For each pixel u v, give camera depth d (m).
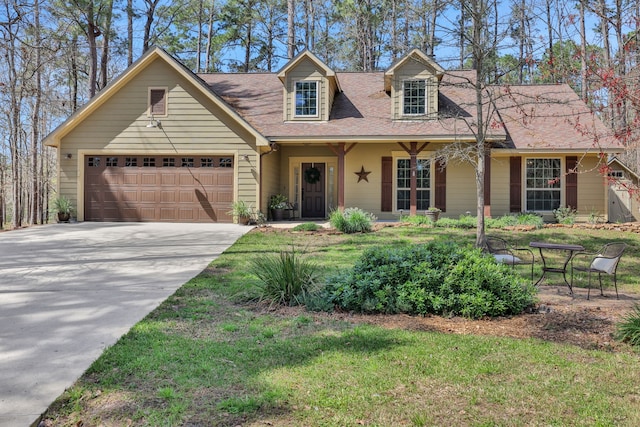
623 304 6.28
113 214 15.57
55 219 16.23
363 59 31.41
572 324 5.26
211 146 15.30
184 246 10.81
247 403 3.28
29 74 20.70
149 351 4.27
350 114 16.62
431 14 11.91
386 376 3.78
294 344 4.52
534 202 16.38
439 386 3.62
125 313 5.55
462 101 16.62
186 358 4.11
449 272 5.94
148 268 8.37
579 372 3.90
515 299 5.69
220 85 19.28
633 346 4.54
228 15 29.47
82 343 4.51
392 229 13.52
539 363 4.09
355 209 14.78
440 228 13.62
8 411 3.21
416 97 15.98
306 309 5.86
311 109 16.25
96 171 15.59
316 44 31.56
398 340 4.66
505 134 14.55
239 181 15.26
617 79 5.26
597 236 12.45
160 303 6.02
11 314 5.46
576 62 7.13
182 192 15.48
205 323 5.21
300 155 18.05
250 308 5.88
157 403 3.31
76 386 3.58
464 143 15.10
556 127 16.36
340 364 4.03
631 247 11.08
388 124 15.82
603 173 5.89
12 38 11.45
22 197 23.42
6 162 24.41
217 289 6.85
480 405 3.33
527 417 3.16
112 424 3.06
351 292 5.80
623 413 3.21
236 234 12.73
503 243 8.35
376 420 3.11
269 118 16.56
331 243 11.30
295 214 18.11
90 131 15.47
